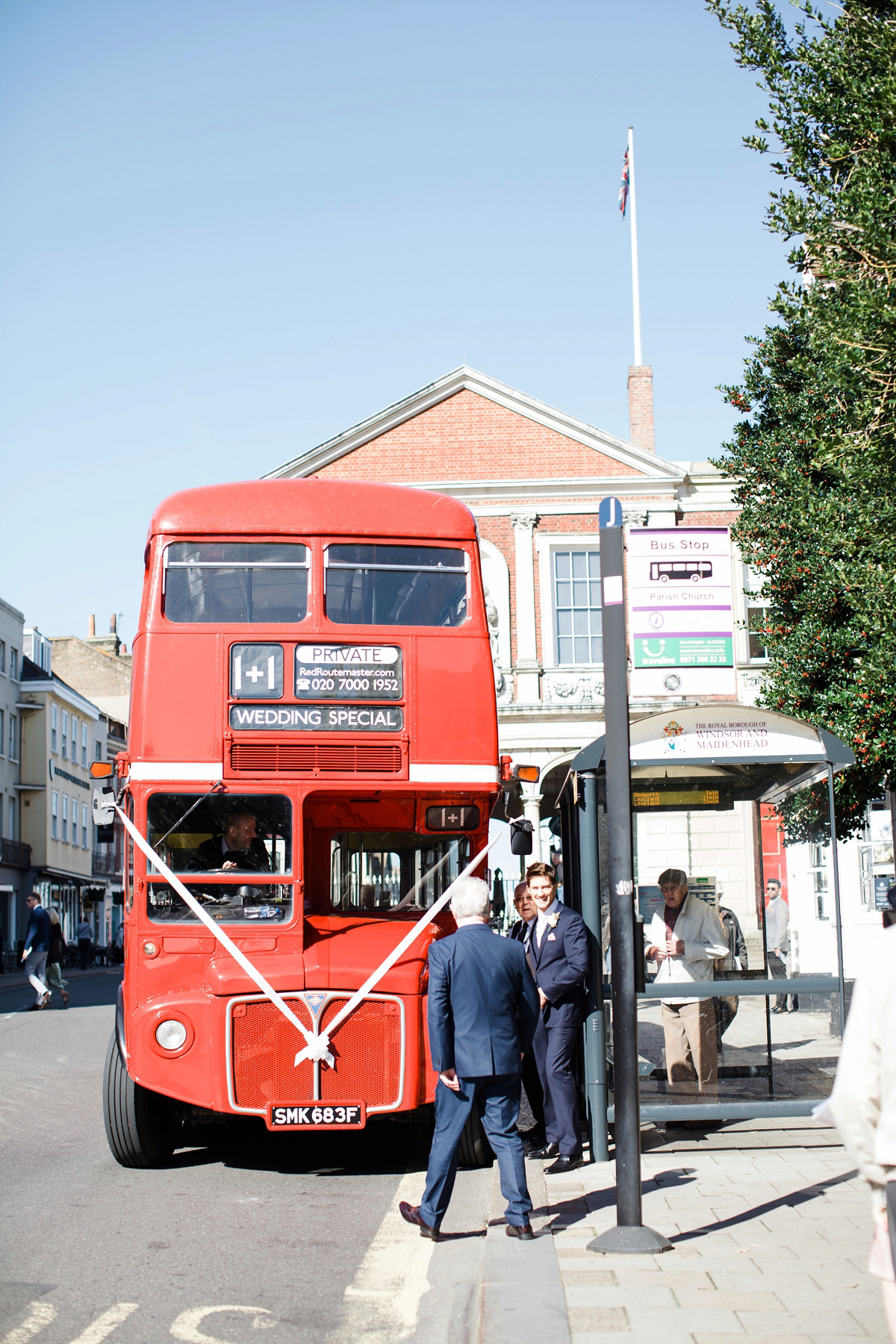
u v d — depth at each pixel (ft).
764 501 51.08
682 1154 30.07
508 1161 22.18
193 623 31.63
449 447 98.94
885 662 42.88
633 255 110.22
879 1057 12.56
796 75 34.19
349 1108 28.81
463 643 32.35
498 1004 22.53
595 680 96.73
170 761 31.07
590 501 98.17
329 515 32.48
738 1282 18.81
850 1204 23.84
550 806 41.06
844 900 63.41
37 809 204.23
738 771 33.45
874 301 31.76
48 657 226.79
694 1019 33.06
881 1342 15.94
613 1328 16.69
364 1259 22.56
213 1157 33.12
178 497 32.71
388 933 31.55
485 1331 16.48
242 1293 20.48
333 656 31.73
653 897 33.42
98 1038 63.21
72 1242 23.76
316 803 32.45
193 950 30.60
